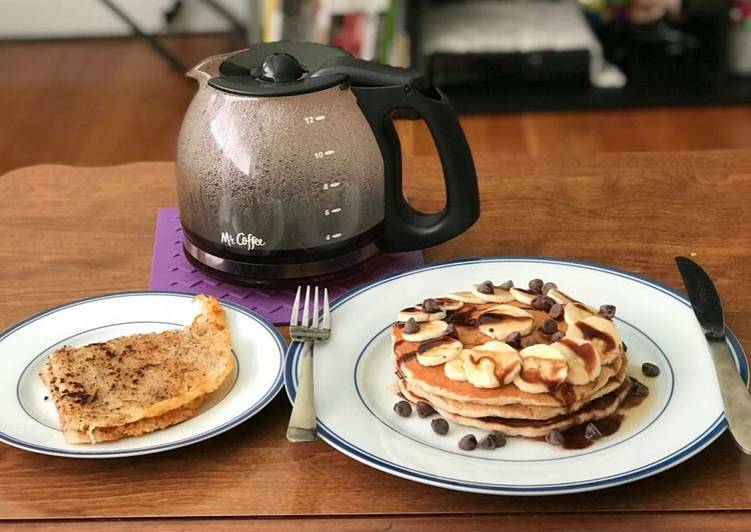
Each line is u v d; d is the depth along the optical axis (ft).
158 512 2.35
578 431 2.49
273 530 2.30
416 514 2.33
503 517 2.31
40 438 2.51
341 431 2.47
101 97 10.16
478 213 3.28
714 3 9.63
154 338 2.83
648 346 2.82
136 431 2.50
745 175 4.00
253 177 3.10
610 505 2.32
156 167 4.22
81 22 11.49
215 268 3.24
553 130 9.31
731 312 3.04
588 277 3.13
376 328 2.91
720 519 2.28
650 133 9.22
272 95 3.05
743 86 9.78
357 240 3.23
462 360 2.50
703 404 2.54
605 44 10.42
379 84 3.11
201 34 11.44
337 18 9.29
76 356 2.75
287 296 3.20
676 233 3.56
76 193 3.99
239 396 2.65
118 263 3.45
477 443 2.44
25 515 2.34
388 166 3.22
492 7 10.36
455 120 3.16
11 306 3.19
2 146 9.25
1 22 11.46
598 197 3.85
